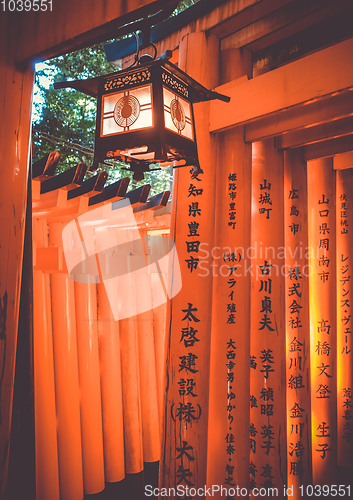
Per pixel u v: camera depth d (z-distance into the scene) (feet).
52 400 11.62
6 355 4.25
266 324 10.35
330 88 7.09
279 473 10.19
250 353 10.49
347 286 14.58
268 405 10.25
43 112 20.81
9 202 4.27
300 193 11.78
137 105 5.47
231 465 9.30
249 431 9.64
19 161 4.37
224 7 8.91
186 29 9.82
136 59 5.85
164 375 9.16
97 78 5.79
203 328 8.90
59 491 12.06
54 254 9.66
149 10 3.96
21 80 4.43
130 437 14.52
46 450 11.34
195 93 6.41
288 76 7.70
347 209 14.70
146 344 15.83
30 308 5.01
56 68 20.74
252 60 10.63
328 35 9.36
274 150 10.62
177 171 9.46
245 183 9.75
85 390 13.02
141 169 6.11
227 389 9.44
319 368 12.66
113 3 3.99
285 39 10.14
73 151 21.77
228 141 9.74
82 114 22.04
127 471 14.44
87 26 4.07
